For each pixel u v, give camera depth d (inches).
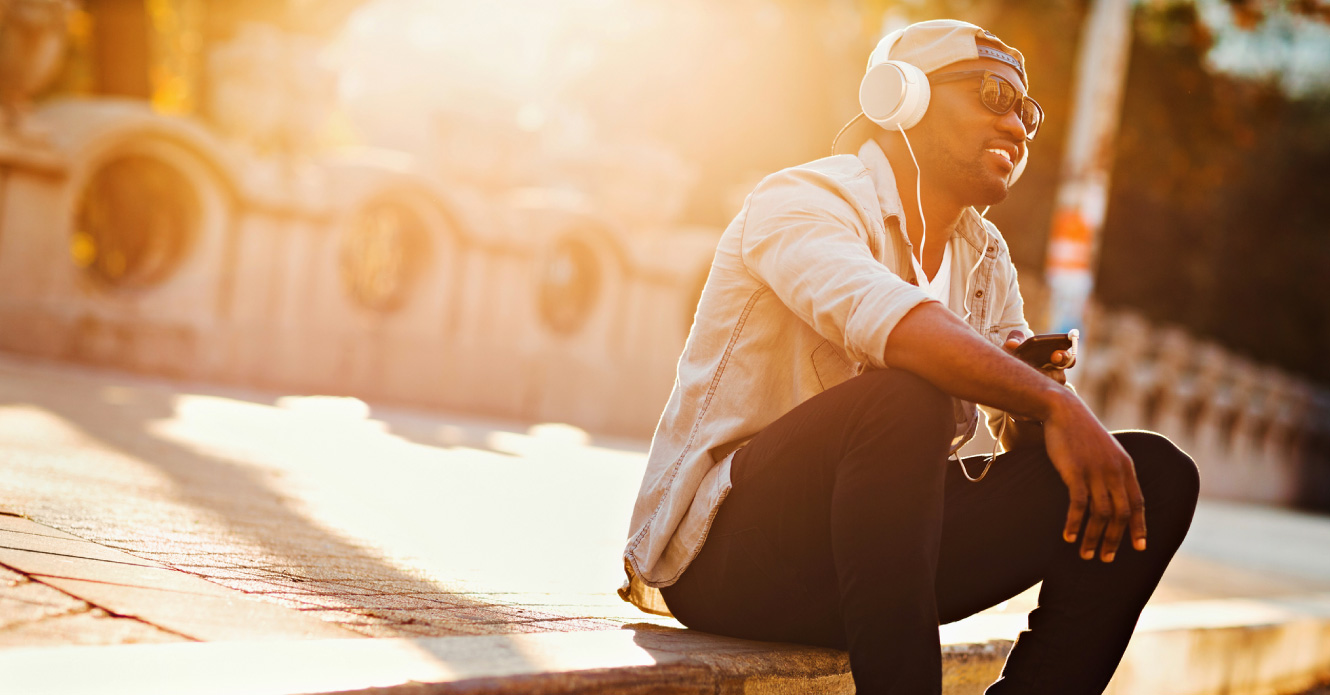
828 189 67.9
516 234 510.9
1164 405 778.2
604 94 775.7
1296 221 1019.9
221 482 126.1
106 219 404.2
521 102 532.7
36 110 385.7
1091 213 313.1
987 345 58.6
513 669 51.4
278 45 439.8
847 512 58.3
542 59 789.2
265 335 433.1
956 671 83.7
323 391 451.5
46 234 374.9
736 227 70.2
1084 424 58.2
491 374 506.0
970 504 68.1
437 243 489.1
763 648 67.7
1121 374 740.0
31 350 367.9
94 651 47.2
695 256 572.7
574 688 52.6
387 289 488.4
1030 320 320.2
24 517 79.3
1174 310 999.6
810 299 63.2
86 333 382.3
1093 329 725.3
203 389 349.1
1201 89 693.9
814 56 701.9
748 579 67.0
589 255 546.9
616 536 129.8
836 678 69.0
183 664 46.8
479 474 187.3
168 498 104.5
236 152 419.2
